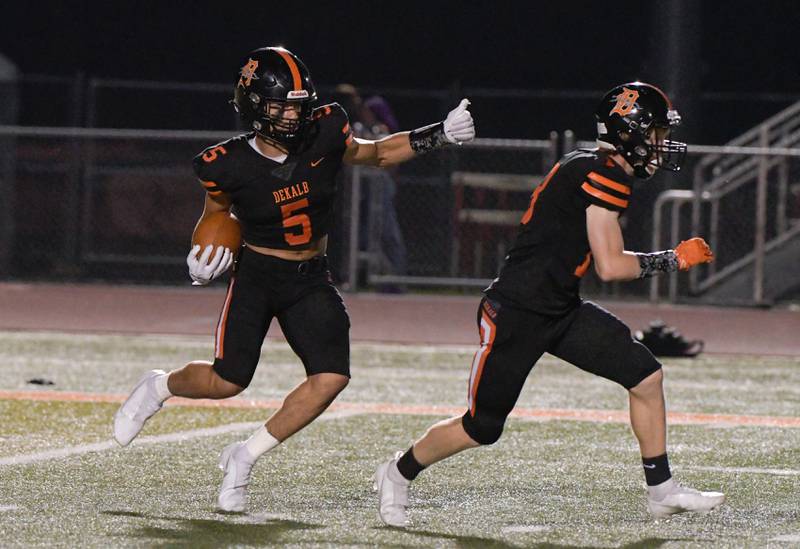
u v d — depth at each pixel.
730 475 21.06
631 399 17.44
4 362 34.28
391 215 50.91
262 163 17.78
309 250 18.31
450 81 85.38
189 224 63.56
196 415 26.48
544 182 17.17
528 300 16.91
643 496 19.36
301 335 18.19
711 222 51.97
